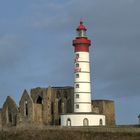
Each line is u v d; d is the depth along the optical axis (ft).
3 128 547.08
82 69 610.65
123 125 559.79
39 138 506.89
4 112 650.43
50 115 652.07
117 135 504.84
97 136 504.84
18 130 526.16
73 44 616.80
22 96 644.27
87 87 611.06
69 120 603.26
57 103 652.89
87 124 598.75
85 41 612.29
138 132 509.35
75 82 613.52
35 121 636.48
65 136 508.12
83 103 607.78
